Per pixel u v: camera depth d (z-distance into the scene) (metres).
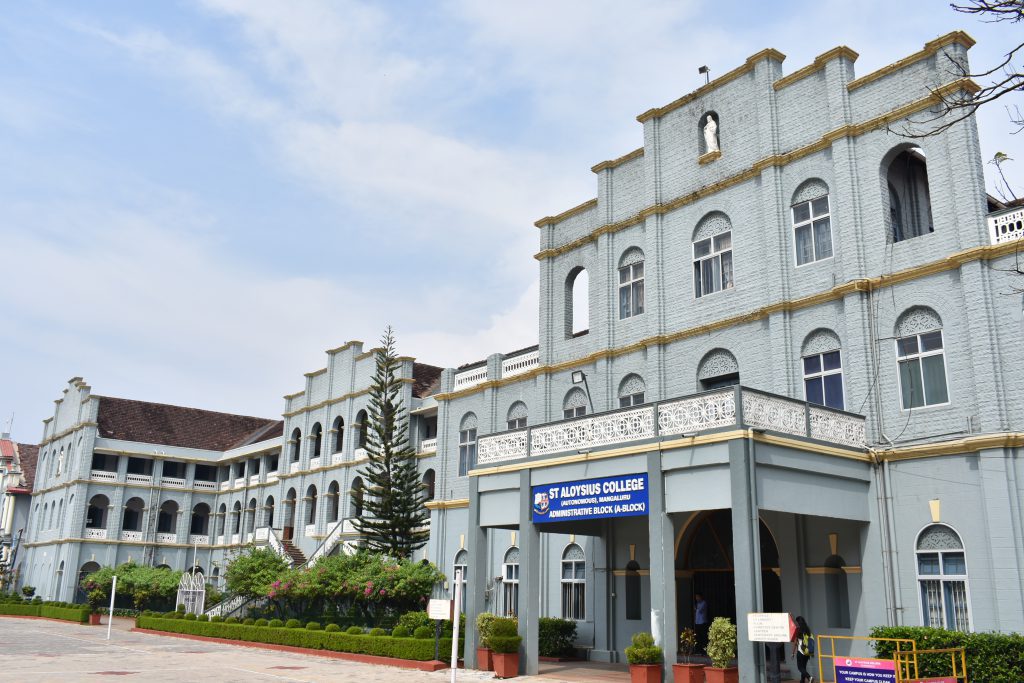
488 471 21.41
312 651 26.38
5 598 53.81
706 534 22.02
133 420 59.50
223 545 56.94
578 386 27.50
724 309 22.88
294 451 49.47
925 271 18.72
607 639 23.33
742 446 15.86
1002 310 17.42
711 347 22.97
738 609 15.27
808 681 17.27
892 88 20.17
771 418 16.83
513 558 29.28
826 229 21.00
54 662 22.88
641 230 25.98
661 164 25.70
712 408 16.67
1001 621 16.27
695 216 24.23
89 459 55.41
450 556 32.25
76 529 54.00
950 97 18.67
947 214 18.64
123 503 56.09
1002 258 17.56
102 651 26.80
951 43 19.02
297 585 31.53
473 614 20.92
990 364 17.23
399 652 22.95
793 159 21.92
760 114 22.89
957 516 17.34
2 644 29.00
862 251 19.98
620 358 25.81
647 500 17.52
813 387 20.48
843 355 19.91
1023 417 16.78
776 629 14.45
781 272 21.48
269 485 53.19
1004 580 16.36
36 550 59.94
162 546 57.03
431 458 37.31
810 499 17.17
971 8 7.89
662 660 16.48
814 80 21.88
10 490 65.38
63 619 45.00
